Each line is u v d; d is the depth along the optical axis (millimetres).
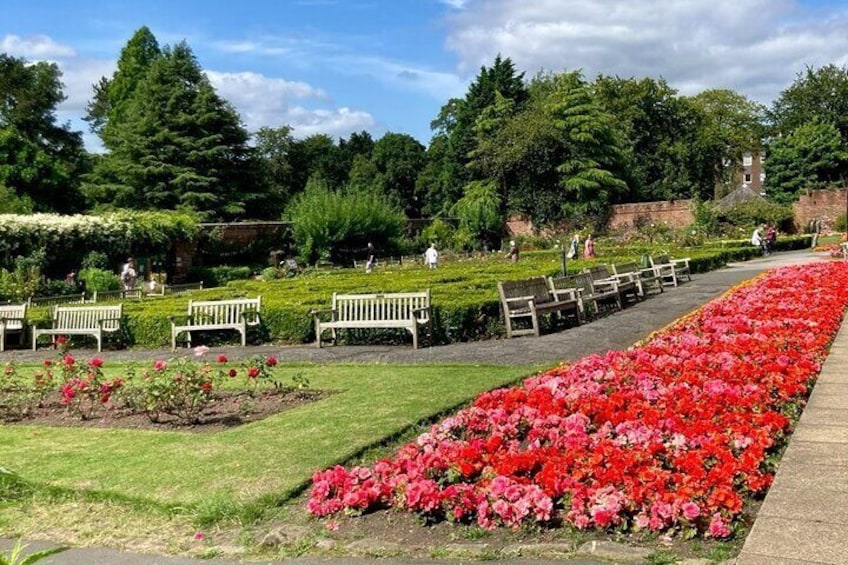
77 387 8359
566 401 6438
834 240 50312
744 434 5340
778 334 9234
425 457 5242
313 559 4391
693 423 5672
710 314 11617
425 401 7902
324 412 7680
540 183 58969
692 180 71062
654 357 8172
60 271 33625
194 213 45312
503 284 13156
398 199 75312
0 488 5707
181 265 40188
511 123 58344
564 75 59625
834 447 5512
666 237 46344
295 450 6367
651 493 4402
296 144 83438
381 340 13227
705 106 76375
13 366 9711
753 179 95250
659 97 69438
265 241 45906
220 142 52562
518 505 4438
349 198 46719
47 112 53906
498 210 57469
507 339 12766
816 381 7695
